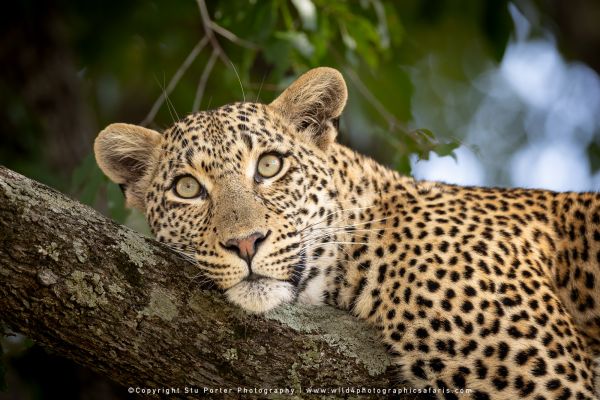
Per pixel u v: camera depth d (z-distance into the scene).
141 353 8.02
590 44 16.31
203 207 9.62
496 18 15.08
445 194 10.33
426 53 19.58
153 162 10.56
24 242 7.64
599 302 10.07
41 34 15.62
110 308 7.90
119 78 16.27
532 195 10.59
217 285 9.11
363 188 10.23
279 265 9.20
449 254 9.34
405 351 8.95
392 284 9.30
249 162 9.66
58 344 7.93
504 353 8.79
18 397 13.56
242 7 13.31
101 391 12.77
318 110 10.52
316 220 9.83
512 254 9.48
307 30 13.11
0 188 7.67
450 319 8.94
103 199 13.55
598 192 10.50
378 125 14.92
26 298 7.66
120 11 15.30
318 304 9.58
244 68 13.10
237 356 8.34
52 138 15.17
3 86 15.43
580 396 8.77
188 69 15.70
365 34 13.34
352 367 8.71
